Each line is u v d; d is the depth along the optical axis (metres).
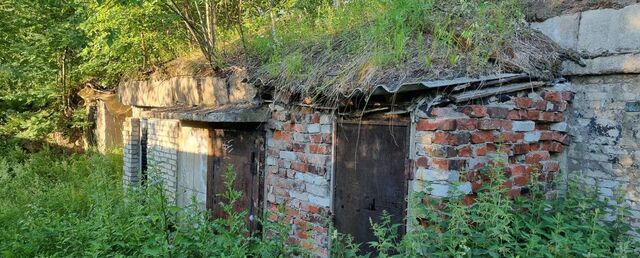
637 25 3.34
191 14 6.75
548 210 3.33
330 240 4.01
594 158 3.67
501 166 3.25
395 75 3.26
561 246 2.68
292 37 5.48
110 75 10.78
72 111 12.18
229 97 5.13
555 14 3.93
